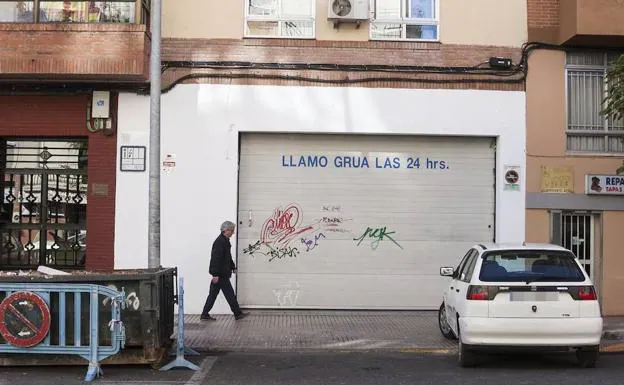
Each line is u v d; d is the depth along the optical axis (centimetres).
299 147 1287
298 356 935
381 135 1285
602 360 914
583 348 810
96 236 1238
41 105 1242
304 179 1285
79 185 1281
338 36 1273
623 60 1077
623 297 1274
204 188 1251
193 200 1248
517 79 1279
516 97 1279
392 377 796
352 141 1291
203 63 1253
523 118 1277
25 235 1284
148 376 801
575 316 804
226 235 1170
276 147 1285
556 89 1288
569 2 1247
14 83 1227
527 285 809
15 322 797
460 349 848
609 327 1124
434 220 1292
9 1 1173
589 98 1300
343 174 1289
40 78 1192
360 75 1266
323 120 1260
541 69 1288
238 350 966
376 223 1288
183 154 1249
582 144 1302
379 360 907
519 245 888
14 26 1145
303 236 1282
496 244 907
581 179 1281
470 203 1296
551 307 803
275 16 1281
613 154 1284
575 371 830
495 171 1297
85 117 1242
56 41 1148
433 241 1291
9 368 837
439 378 789
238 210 1273
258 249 1275
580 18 1214
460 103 1273
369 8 1266
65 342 802
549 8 1295
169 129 1248
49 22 1157
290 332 1074
